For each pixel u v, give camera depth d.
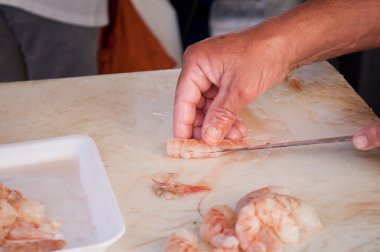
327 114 0.87
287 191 0.71
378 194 0.73
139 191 0.75
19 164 0.76
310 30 0.85
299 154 0.80
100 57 1.50
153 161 0.79
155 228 0.70
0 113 0.89
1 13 1.33
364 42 0.89
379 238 0.67
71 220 0.69
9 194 0.69
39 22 1.34
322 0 0.88
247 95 0.80
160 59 1.51
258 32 0.83
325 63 0.99
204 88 0.82
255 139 0.82
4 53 1.35
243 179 0.76
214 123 0.78
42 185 0.74
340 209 0.71
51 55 1.38
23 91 0.94
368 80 1.25
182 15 1.70
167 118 0.87
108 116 0.88
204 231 0.67
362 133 0.75
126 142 0.83
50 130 0.86
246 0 1.61
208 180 0.76
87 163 0.75
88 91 0.93
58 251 0.62
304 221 0.68
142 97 0.92
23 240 0.66
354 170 0.77
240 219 0.65
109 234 0.65
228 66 0.81
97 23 1.39
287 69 0.86
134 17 1.49
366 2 0.88
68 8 1.34
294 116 0.87
